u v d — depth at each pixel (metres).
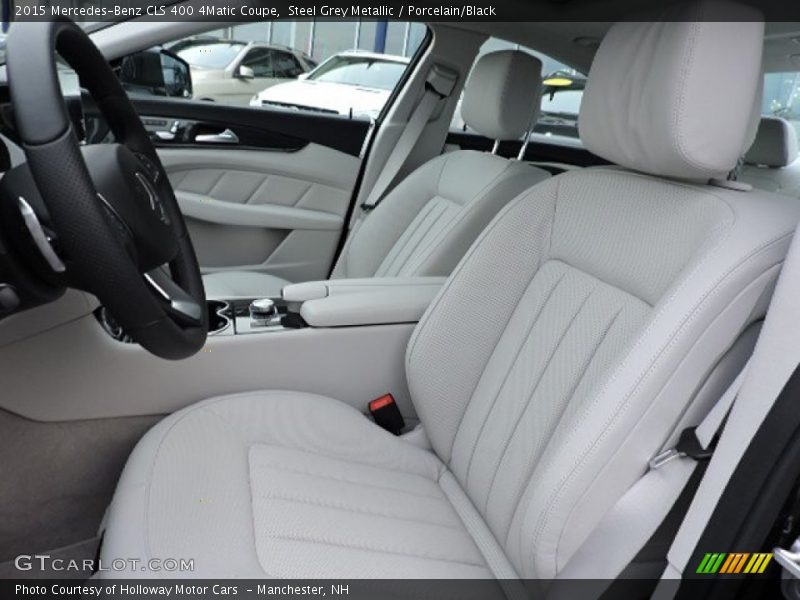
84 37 0.87
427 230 1.79
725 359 0.83
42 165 0.67
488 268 1.16
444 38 1.97
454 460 1.18
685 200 0.94
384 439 1.24
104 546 0.88
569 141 2.17
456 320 1.18
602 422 0.81
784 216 0.84
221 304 1.34
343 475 1.11
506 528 0.99
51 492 1.13
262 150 2.14
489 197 1.63
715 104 0.87
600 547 0.86
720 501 0.78
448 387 1.20
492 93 1.66
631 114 0.95
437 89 2.07
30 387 1.06
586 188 1.10
